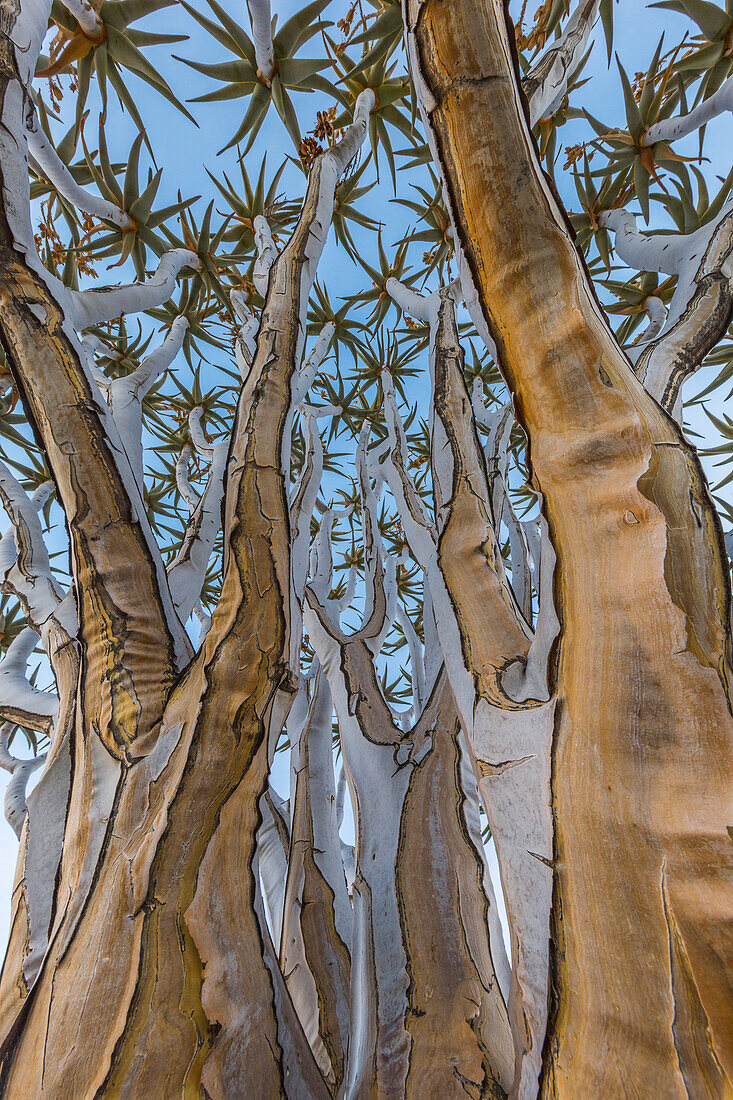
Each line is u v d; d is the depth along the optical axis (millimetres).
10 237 1567
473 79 1077
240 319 4059
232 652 1488
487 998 1510
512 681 1234
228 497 1786
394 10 3100
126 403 2510
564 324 1051
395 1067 1377
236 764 1374
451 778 2053
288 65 3043
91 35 2824
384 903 1747
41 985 1107
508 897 1027
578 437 1027
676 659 865
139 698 1435
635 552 942
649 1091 700
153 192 3562
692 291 1893
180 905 1175
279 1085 1110
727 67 3262
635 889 794
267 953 1282
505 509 3727
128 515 1592
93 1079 958
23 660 2395
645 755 847
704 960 722
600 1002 785
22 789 2768
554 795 933
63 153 3590
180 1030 1039
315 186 2604
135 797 1307
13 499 2533
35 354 1571
